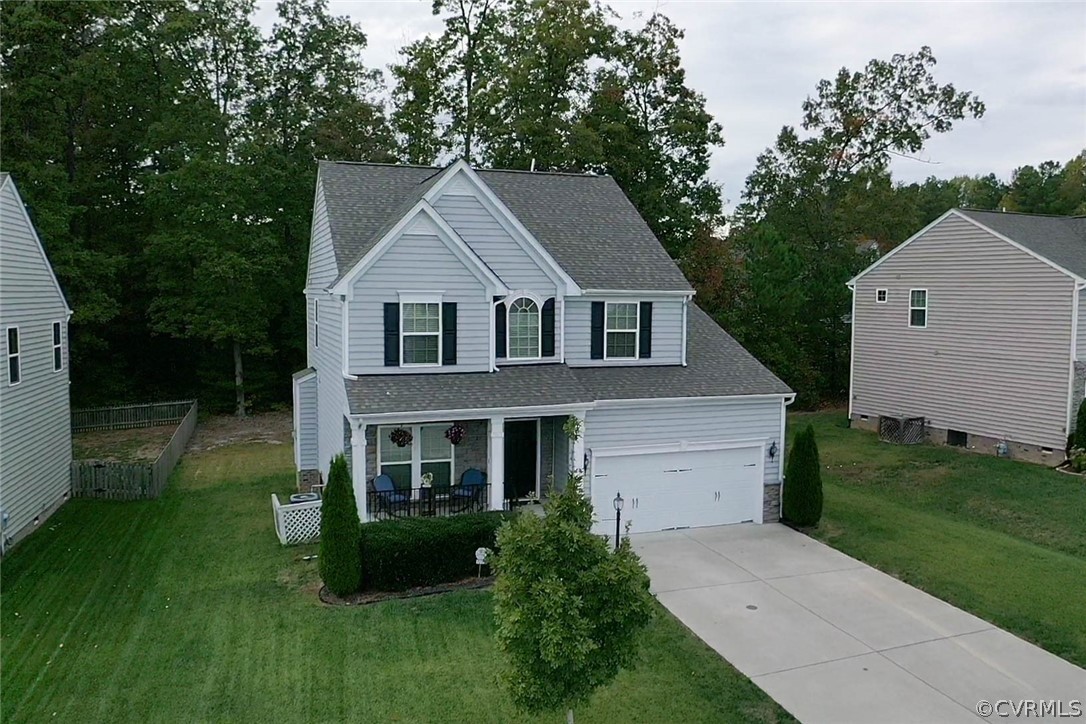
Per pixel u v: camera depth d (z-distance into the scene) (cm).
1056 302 2314
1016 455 2462
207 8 3291
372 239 1778
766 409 1883
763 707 1026
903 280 2855
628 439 1772
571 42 3331
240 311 3266
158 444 2728
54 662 1116
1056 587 1452
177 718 974
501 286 1733
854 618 1319
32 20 2658
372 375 1655
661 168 3581
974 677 1116
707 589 1446
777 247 3434
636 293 1928
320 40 3584
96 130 3189
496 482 1647
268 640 1193
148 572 1482
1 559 1538
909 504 2055
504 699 1027
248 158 3212
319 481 2109
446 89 3691
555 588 796
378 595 1377
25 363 1691
